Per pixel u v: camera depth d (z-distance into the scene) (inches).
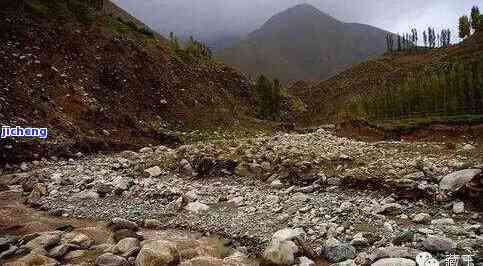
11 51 1660.9
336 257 442.6
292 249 452.4
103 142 1409.9
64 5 2294.5
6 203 751.1
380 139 1792.6
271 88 3400.6
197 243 512.1
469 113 2534.5
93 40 2153.1
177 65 2763.3
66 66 1827.0
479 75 2640.3
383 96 3656.5
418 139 1723.7
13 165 1069.8
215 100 2719.0
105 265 432.1
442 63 5447.8
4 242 499.8
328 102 6668.3
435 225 523.8
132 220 627.8
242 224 581.6
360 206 617.3
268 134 2316.7
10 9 1927.9
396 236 479.2
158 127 1903.3
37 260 430.3
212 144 1114.1
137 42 2556.6
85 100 1681.8
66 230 575.8
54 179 895.1
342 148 1001.5
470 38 6048.2
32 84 1553.9
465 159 842.8
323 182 762.8
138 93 2084.2
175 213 656.4
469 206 585.0
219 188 804.6
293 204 647.8
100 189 789.9
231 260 438.0
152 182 855.1
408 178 699.4
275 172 860.6
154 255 425.1
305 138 1257.4
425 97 3031.5
